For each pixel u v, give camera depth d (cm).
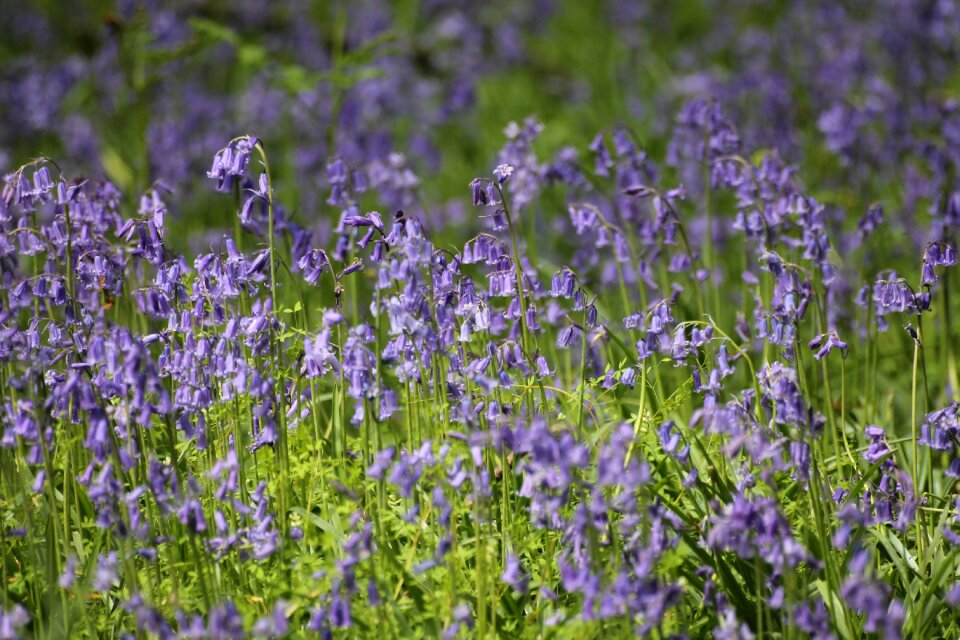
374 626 591
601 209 1173
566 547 593
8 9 2008
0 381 719
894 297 692
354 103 1509
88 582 640
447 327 664
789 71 1703
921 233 1109
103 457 589
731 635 552
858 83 1538
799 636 592
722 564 627
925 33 1572
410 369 661
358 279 987
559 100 1836
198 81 1689
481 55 1964
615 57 1953
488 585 628
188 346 649
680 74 1911
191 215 1377
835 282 949
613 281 1020
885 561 692
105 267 701
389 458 576
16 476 719
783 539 552
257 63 1316
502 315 709
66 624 600
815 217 855
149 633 602
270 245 674
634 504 570
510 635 610
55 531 638
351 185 888
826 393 717
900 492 688
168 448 738
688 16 2231
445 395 676
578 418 662
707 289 1039
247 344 679
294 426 686
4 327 684
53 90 1545
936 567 660
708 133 954
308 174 1352
